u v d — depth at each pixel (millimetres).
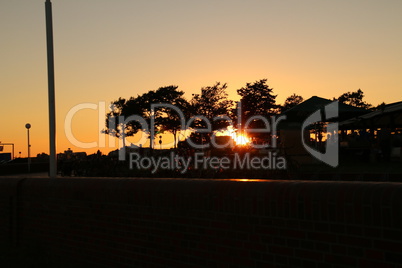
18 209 8031
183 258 5035
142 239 5586
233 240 4496
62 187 7004
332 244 3676
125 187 5859
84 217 6535
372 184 3539
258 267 4262
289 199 4000
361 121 23766
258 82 40438
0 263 6875
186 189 5027
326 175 16453
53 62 11883
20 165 45906
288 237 4004
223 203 4605
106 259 6145
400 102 22266
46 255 7188
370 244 3432
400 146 23344
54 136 11828
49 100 11852
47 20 11820
